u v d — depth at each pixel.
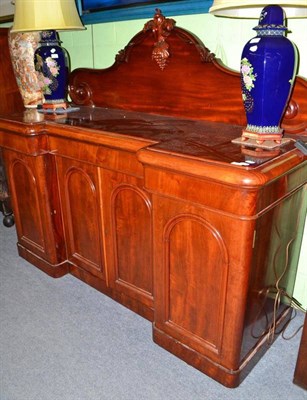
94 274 1.87
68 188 1.79
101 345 1.59
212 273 1.23
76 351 1.56
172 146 1.24
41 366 1.49
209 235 1.18
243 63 1.18
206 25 1.60
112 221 1.61
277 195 1.16
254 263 1.20
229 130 1.46
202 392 1.36
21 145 1.77
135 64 1.78
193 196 1.14
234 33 1.53
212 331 1.33
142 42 1.71
